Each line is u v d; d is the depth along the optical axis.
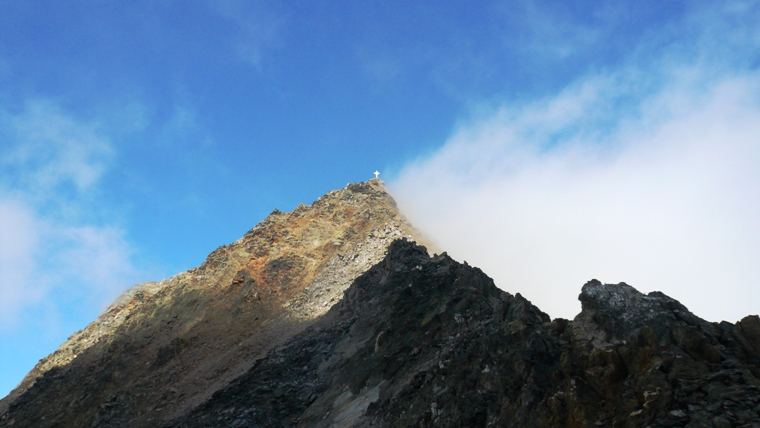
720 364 22.67
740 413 19.97
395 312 51.47
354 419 37.69
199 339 74.19
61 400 73.31
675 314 25.88
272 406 45.66
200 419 47.94
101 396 69.00
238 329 73.56
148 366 72.50
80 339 97.19
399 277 61.16
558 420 24.55
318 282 78.56
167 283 110.50
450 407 30.61
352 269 77.50
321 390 46.72
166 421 53.72
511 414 26.78
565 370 26.30
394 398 35.66
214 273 91.50
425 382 35.31
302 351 55.12
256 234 101.12
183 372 66.38
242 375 54.69
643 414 22.05
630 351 24.89
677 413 21.11
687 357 23.36
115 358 78.69
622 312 27.12
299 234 99.06
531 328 32.78
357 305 60.88
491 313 42.06
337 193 113.38
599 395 24.48
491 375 30.88
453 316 44.31
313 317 66.19
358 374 44.75
